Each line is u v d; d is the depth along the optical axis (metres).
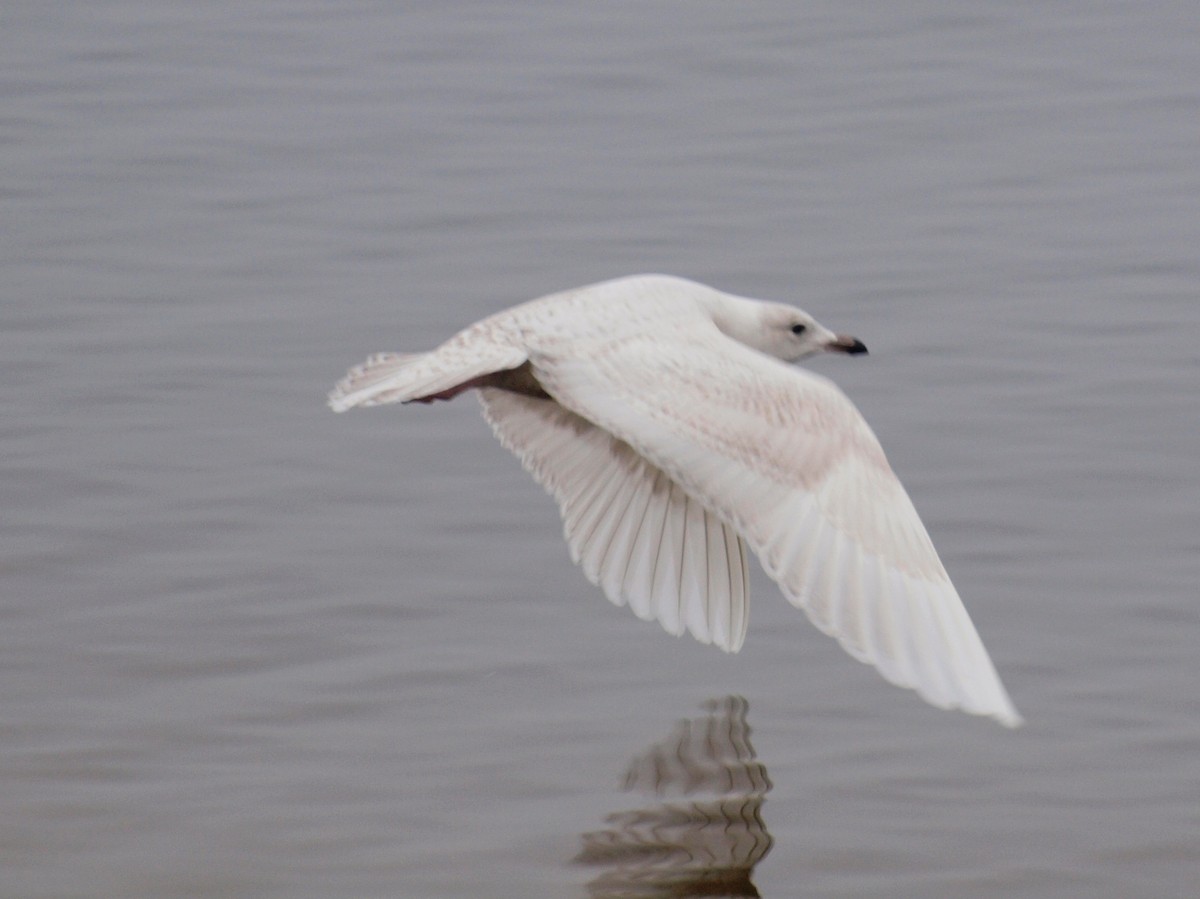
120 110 23.17
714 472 7.46
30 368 16.84
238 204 20.58
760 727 11.56
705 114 22.73
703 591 8.58
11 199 20.69
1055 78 23.47
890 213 19.91
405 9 26.64
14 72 24.38
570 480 8.80
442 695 11.97
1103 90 23.06
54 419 15.88
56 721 11.70
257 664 12.38
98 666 12.34
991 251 18.92
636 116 22.75
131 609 13.04
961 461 14.89
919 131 22.03
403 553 13.80
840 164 21.20
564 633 12.77
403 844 10.37
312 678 12.21
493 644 12.62
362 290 18.44
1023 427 15.41
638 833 10.43
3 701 11.91
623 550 8.67
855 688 12.04
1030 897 9.83
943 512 14.13
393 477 14.98
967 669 6.89
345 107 23.27
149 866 10.21
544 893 9.86
